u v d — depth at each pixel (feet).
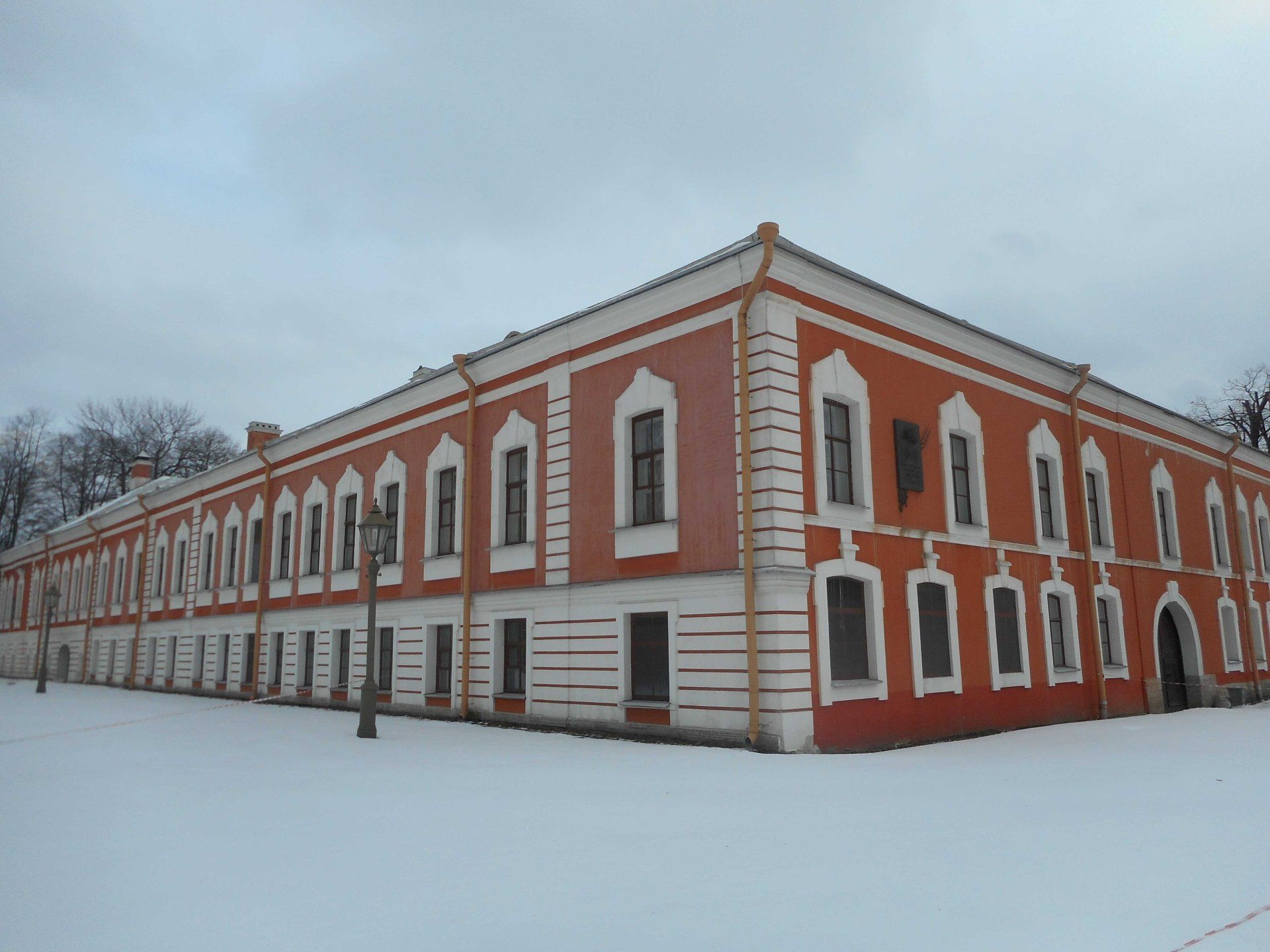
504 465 65.21
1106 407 78.18
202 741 50.72
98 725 62.34
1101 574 72.74
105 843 24.16
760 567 45.91
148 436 234.17
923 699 52.75
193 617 108.37
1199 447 92.53
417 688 69.41
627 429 55.26
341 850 23.00
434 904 18.22
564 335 59.88
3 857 22.59
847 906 17.79
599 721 53.67
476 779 35.12
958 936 16.02
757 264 48.47
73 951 15.81
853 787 32.45
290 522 92.32
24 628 173.06
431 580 69.92
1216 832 24.43
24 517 233.55
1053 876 19.93
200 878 20.45
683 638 49.29
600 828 25.39
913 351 58.03
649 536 52.31
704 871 20.62
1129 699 72.28
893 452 54.90
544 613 58.70
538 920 17.12
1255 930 16.28
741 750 44.01
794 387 48.62
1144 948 15.39
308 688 83.76
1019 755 43.11
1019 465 66.08
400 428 76.84
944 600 56.59
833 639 48.98
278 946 15.88
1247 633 92.99
